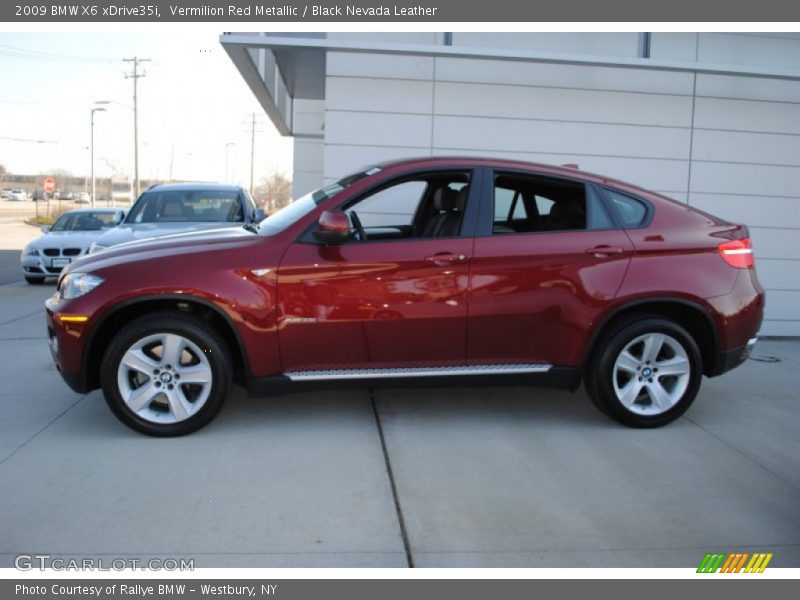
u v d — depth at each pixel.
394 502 3.59
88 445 4.27
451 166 4.60
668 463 4.17
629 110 7.45
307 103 16.94
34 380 5.67
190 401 4.42
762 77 7.32
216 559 3.06
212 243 4.43
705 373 4.85
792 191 7.80
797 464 4.21
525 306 4.47
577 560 3.10
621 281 4.52
